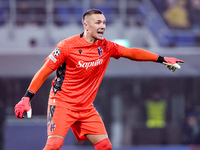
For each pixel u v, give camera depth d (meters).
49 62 14.57
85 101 15.22
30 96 14.60
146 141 43.12
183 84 44.53
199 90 44.31
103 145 15.43
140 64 41.59
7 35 44.50
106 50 15.11
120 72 41.66
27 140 36.81
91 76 15.06
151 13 47.62
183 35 46.59
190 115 44.06
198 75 42.03
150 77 43.31
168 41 46.25
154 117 43.41
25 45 44.47
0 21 44.66
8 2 45.06
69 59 14.63
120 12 46.69
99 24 14.40
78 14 46.56
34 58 39.88
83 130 15.55
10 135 36.91
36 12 45.50
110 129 44.06
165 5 47.84
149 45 45.81
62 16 46.03
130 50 15.64
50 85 42.44
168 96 44.56
